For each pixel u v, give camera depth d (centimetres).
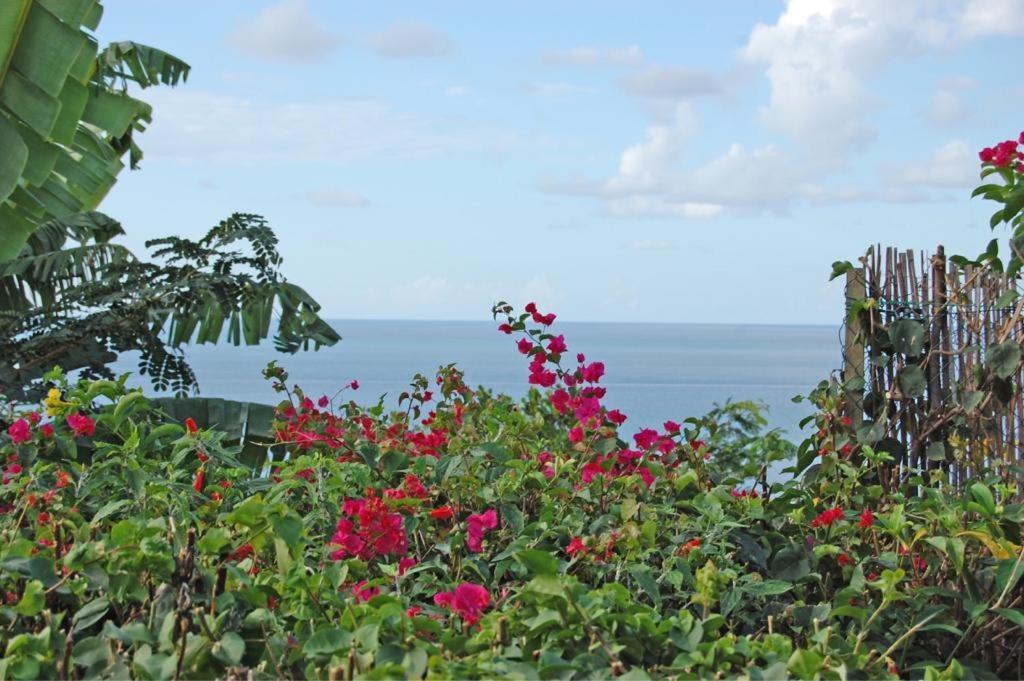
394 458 360
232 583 254
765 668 244
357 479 358
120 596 239
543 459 391
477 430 451
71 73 671
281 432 439
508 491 355
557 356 406
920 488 448
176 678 208
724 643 236
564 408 399
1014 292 423
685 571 299
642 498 369
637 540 302
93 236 907
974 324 444
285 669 231
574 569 319
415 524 324
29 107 621
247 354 11150
